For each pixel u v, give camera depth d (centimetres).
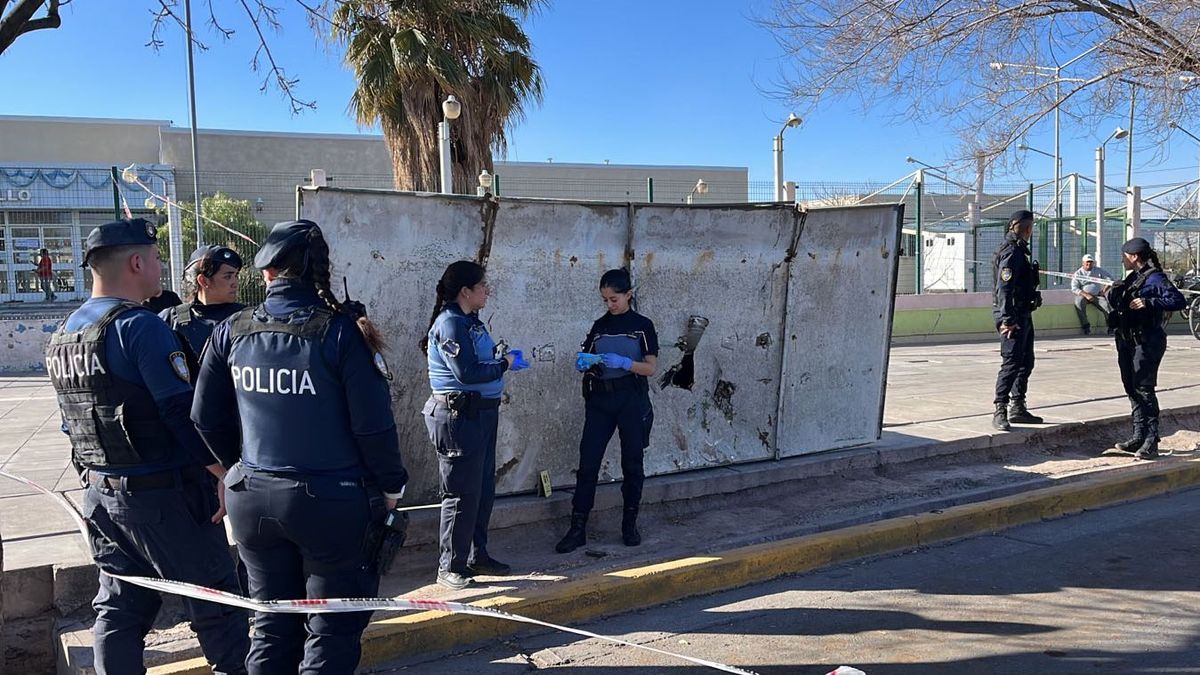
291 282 303
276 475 289
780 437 698
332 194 503
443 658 439
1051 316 2102
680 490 634
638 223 614
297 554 307
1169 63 989
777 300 681
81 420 320
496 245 566
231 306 445
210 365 307
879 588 527
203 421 307
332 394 291
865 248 718
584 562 535
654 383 636
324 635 295
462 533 479
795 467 689
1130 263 781
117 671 338
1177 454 818
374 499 303
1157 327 780
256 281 1213
